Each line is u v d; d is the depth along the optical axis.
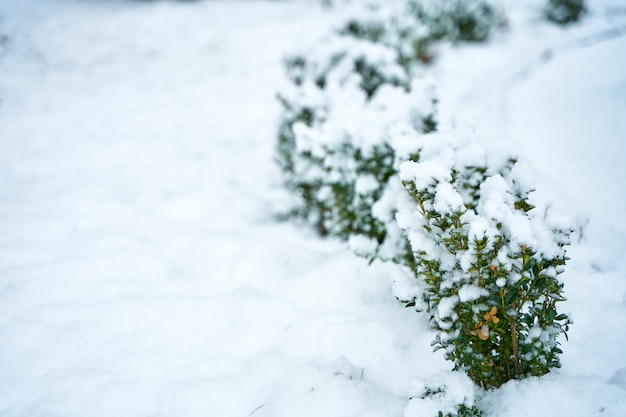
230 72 8.16
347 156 3.01
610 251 2.90
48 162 5.31
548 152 4.05
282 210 4.10
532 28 8.04
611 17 7.80
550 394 1.69
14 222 3.95
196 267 3.29
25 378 2.32
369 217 2.95
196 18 10.85
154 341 2.53
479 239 1.55
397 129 2.50
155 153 5.57
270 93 7.18
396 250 2.58
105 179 4.88
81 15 11.05
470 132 2.45
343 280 2.90
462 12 7.32
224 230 3.88
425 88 2.91
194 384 2.21
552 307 1.73
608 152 3.81
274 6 11.47
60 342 2.55
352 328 2.46
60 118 6.58
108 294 2.97
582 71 5.16
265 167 5.10
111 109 6.94
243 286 3.00
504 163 2.23
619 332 2.22
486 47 7.41
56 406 2.14
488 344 1.73
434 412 1.62
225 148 5.68
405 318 2.54
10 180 4.89
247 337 2.54
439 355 2.27
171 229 3.84
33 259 3.41
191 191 4.59
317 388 2.05
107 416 2.08
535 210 3.21
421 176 1.75
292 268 3.20
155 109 6.94
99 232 3.78
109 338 2.57
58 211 4.18
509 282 1.65
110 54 9.05
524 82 5.46
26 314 2.79
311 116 3.58
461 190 2.27
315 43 4.33
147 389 2.21
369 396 2.03
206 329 2.61
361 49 4.05
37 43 9.28
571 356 2.14
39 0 11.82
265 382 2.19
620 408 1.61
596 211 3.29
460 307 1.70
